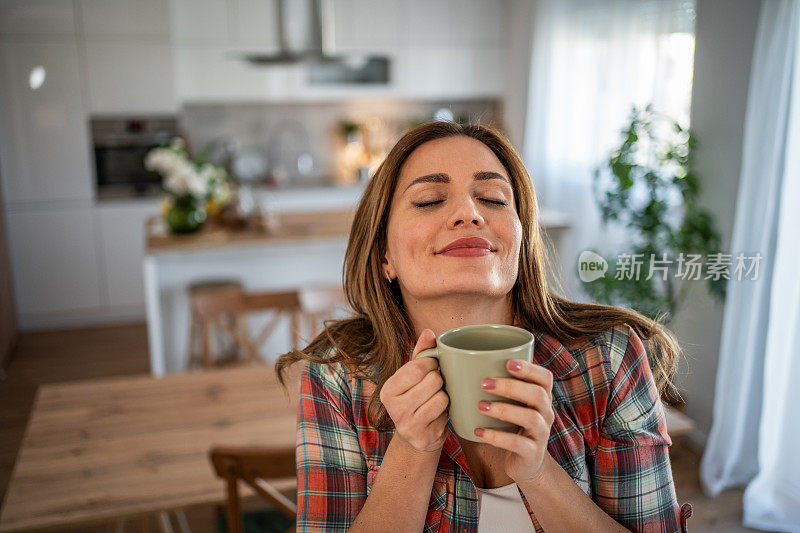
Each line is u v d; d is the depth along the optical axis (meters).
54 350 4.62
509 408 0.60
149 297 3.46
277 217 4.30
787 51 2.23
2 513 1.38
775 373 2.40
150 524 2.48
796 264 2.31
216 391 1.95
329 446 0.78
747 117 2.38
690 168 2.60
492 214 0.74
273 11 5.32
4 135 4.85
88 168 5.03
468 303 0.74
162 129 5.45
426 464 0.69
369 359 0.80
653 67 3.69
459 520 0.74
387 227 0.81
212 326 3.77
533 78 5.12
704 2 2.65
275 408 1.83
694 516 2.46
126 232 5.14
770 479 2.43
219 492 1.46
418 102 6.16
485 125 0.84
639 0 3.78
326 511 0.76
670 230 2.56
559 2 4.77
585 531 0.69
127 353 4.53
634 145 2.78
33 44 4.82
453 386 0.62
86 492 1.46
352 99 6.03
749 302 2.39
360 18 5.51
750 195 2.34
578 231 4.54
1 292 4.39
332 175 6.13
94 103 5.00
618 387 0.78
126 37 5.00
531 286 0.82
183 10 5.19
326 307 2.97
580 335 0.81
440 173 0.75
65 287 5.10
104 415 1.81
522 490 0.69
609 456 0.77
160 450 1.63
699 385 2.67
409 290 0.75
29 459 1.60
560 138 4.83
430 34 5.67
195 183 3.60
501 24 5.79
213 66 5.31
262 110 5.90
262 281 3.88
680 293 2.22
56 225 5.02
